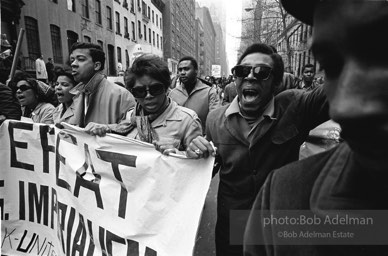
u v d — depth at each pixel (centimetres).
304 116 171
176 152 188
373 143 38
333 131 221
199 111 391
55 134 237
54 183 244
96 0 2341
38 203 255
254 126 171
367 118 35
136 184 196
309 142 252
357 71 35
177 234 179
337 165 53
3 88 283
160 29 4741
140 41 3459
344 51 37
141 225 191
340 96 37
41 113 369
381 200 46
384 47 34
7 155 259
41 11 1612
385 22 33
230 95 501
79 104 296
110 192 206
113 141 206
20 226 260
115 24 2738
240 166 178
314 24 40
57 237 240
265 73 166
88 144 218
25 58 1441
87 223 215
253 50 173
